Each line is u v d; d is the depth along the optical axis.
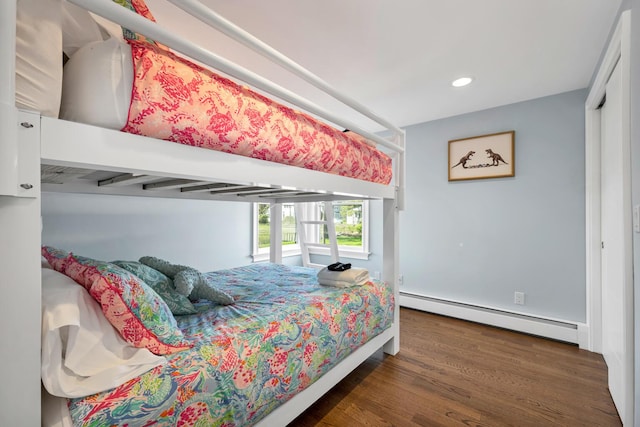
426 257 3.14
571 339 2.30
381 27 1.60
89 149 0.65
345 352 1.51
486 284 2.78
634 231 1.20
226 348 0.98
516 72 2.08
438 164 3.05
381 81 2.22
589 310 2.21
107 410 0.70
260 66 2.03
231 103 0.92
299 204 3.66
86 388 0.69
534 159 2.53
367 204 3.69
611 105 1.71
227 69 0.85
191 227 2.78
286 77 2.18
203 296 1.44
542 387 1.69
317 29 1.62
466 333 2.51
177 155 0.81
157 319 0.89
